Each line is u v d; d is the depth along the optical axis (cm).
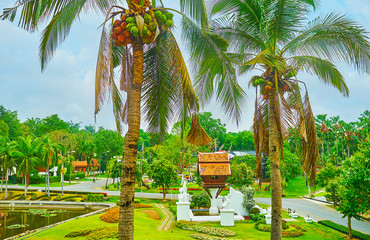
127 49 841
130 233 619
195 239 1532
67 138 7569
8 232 2161
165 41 840
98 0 771
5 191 4319
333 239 2023
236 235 1870
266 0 1125
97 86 662
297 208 3722
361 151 1914
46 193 4219
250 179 4519
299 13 1047
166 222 2308
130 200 633
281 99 1080
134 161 653
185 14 751
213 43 820
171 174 3922
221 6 1080
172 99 877
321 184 4425
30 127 9844
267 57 900
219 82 977
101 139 9088
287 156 5166
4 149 4056
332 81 1169
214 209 2577
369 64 957
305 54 1177
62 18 741
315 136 1061
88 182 6738
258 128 1267
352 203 1888
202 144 838
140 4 704
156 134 914
